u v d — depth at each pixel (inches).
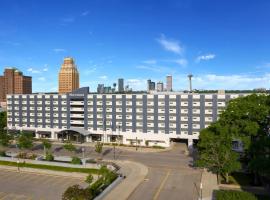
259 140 2283.5
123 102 4790.8
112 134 4862.2
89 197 2012.8
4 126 5762.8
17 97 5629.9
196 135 4426.7
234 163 2426.2
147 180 2659.9
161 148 4340.6
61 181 2753.4
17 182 2721.5
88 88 5196.9
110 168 3093.0
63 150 4244.6
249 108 2519.7
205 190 2345.0
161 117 4591.5
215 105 4325.8
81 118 5118.1
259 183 2472.9
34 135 5497.1
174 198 2190.0
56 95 5300.2
